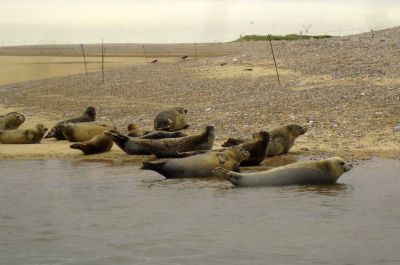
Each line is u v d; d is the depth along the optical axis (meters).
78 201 16.98
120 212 15.63
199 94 36.06
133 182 19.48
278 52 44.34
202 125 28.88
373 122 26.56
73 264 11.99
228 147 21.72
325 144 24.33
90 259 12.23
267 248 12.62
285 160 22.31
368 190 17.47
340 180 18.94
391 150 23.09
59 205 16.56
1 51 121.44
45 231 14.15
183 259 12.10
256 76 38.34
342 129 26.03
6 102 42.00
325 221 14.41
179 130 28.27
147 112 33.41
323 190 17.66
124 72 48.41
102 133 25.89
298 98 31.48
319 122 27.23
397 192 17.14
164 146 23.64
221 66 43.53
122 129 29.70
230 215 15.08
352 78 34.12
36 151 26.03
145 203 16.53
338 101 30.02
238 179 18.52
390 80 32.78
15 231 14.20
